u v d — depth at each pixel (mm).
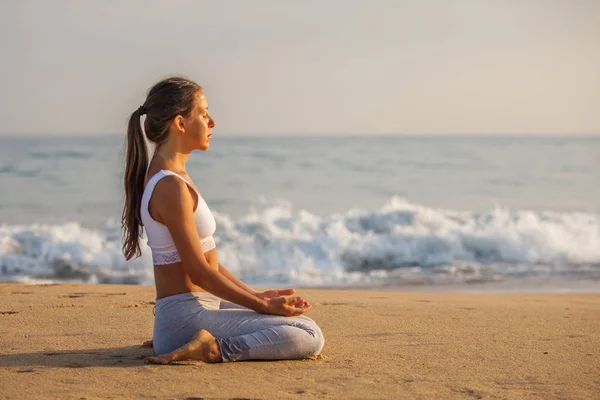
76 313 5105
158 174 3289
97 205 20562
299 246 12000
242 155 38000
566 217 15016
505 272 10953
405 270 11281
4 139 49406
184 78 3430
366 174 31719
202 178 28672
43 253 11375
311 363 3463
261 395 2857
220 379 3090
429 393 2941
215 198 23219
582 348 4008
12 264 10930
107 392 2887
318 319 5023
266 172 31141
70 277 10398
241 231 12719
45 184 24891
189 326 3408
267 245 11984
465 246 12312
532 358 3707
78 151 36000
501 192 27125
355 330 4570
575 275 10609
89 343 3996
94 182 25484
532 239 12562
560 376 3295
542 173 33906
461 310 5668
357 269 11359
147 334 4293
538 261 12000
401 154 42281
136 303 5715
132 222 3490
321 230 13352
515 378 3246
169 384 3004
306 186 27141
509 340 4254
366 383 3084
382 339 4250
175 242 3260
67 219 17953
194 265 3250
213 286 3285
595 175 33094
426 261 12031
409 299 6734
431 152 45188
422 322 4945
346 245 12047
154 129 3361
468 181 30359
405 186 28078
